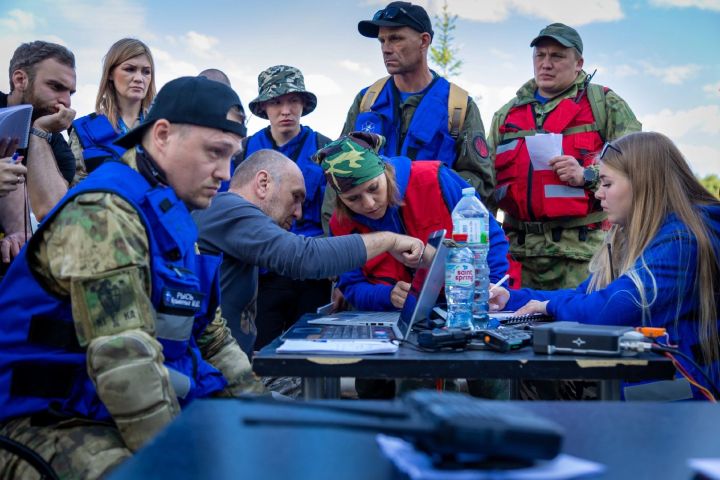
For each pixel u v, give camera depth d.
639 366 1.76
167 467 0.86
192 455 0.91
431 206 3.00
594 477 0.84
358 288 3.10
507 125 4.07
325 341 2.04
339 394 2.11
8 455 1.70
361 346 1.93
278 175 3.06
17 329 1.78
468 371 1.79
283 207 3.09
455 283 2.42
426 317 2.38
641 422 1.06
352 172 2.83
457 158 3.82
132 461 0.88
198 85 1.96
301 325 2.50
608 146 2.62
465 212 2.89
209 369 2.12
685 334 2.28
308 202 4.06
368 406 1.11
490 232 3.09
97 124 3.64
